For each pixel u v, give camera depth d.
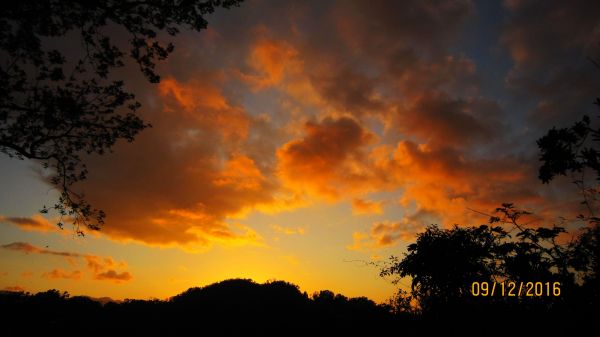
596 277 8.90
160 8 10.02
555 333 9.78
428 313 14.84
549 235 9.79
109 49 10.50
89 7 9.47
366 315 32.88
